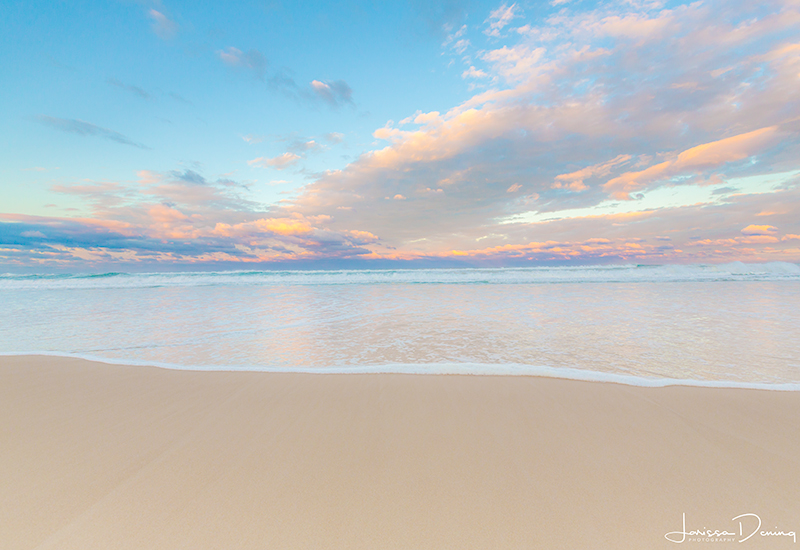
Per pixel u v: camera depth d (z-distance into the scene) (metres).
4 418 2.65
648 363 4.03
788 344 4.80
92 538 1.46
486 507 1.65
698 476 1.89
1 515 1.59
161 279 19.36
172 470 1.96
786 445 2.20
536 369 3.76
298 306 9.08
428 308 8.49
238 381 3.50
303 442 2.29
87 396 3.11
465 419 2.63
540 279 17.16
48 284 17.41
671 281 15.84
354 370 3.82
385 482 1.85
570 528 1.52
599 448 2.19
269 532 1.50
